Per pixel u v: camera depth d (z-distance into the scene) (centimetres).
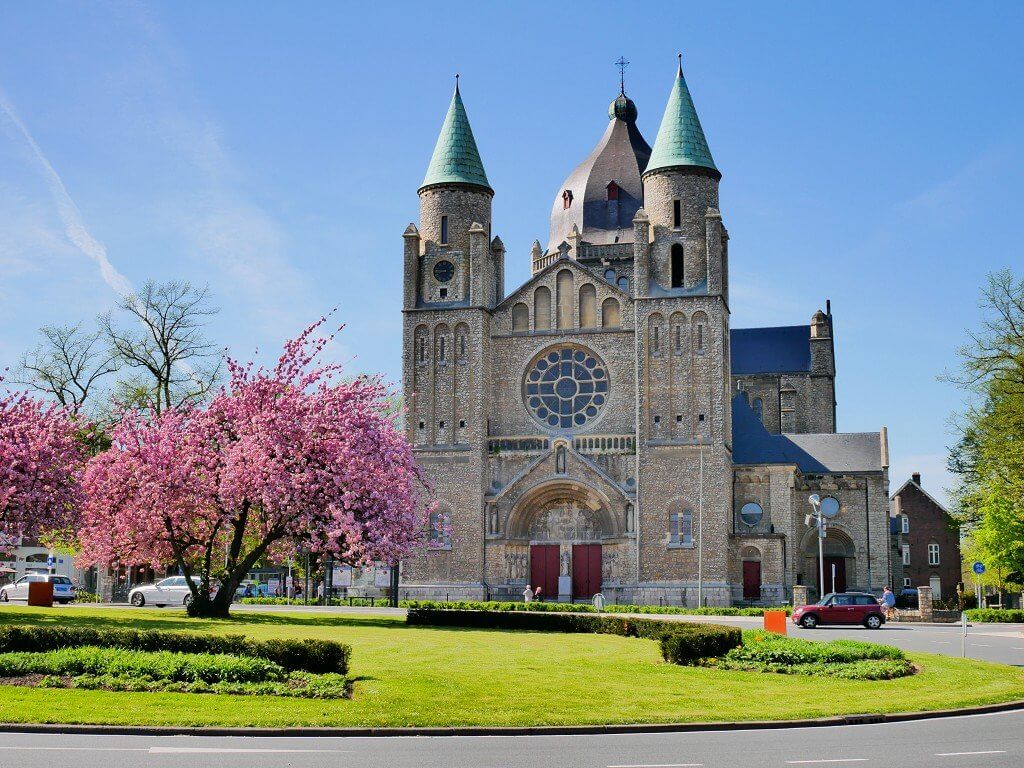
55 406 5322
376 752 2070
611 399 8469
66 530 6094
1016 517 8619
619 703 2698
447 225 8806
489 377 8675
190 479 5166
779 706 2705
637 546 8094
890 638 5019
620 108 10031
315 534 5238
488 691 2797
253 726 2272
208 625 4566
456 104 9075
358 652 3675
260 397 5331
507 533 8350
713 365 8212
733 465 8662
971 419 7581
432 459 8494
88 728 2217
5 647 3030
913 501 11838
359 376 5791
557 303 8669
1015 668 3569
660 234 8488
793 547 8588
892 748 2152
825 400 10850
